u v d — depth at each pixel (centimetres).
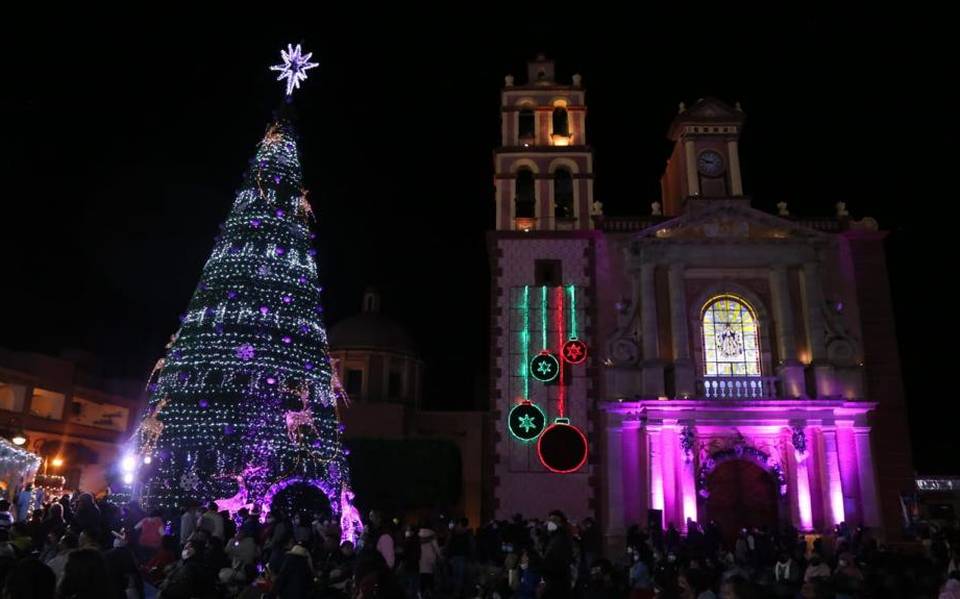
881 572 1092
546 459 3084
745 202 3372
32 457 2920
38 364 4666
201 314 2825
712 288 3244
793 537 2655
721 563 2255
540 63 3809
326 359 3044
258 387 2745
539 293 3300
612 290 3303
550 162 3569
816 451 3008
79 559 902
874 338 3191
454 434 4256
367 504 3547
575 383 3177
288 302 2897
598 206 3425
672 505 2961
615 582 1126
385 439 3669
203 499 2577
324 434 2912
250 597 1174
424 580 1848
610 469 3047
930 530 2838
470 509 4072
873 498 2945
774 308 3222
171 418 2705
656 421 3039
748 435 3056
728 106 3556
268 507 2656
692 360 3145
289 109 3234
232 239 2928
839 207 3397
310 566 1231
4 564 948
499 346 3244
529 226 3491
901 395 3123
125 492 2691
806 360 3155
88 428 4922
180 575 994
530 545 1975
